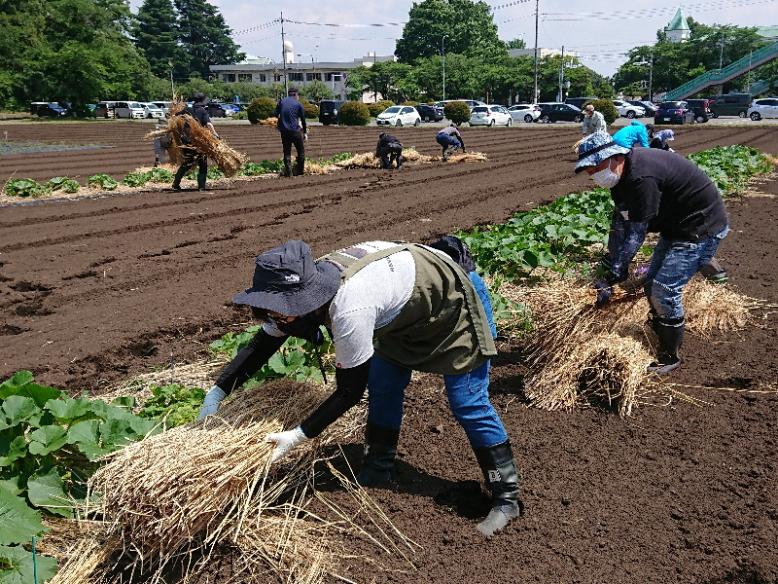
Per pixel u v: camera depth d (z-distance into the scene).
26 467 3.47
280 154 25.19
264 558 3.26
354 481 3.88
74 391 5.32
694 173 4.80
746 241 9.98
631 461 4.17
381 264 3.13
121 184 15.88
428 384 5.21
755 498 3.78
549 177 17.94
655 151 4.79
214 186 16.06
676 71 85.81
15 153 25.50
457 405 3.50
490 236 8.29
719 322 6.23
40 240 10.13
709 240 4.88
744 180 15.82
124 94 68.94
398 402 3.79
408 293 3.17
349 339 3.04
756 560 3.29
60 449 3.53
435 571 3.26
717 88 74.56
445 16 110.12
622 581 3.21
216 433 3.32
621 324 5.31
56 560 3.08
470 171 19.55
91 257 9.28
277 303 2.93
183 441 3.24
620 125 44.69
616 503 3.76
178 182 15.32
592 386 4.95
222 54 127.94
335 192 15.12
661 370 5.29
